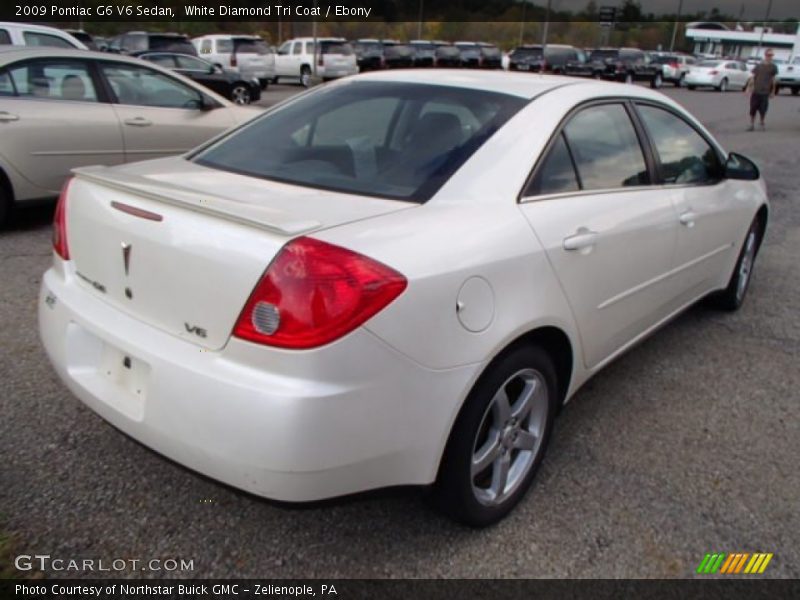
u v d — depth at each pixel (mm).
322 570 2258
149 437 2072
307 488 1902
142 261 2131
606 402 3482
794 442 3188
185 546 2318
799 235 6992
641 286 3148
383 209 2199
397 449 2021
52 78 5824
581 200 2729
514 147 2555
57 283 2508
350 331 1855
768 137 15258
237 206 2043
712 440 3168
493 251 2217
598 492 2734
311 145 2734
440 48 33062
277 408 1825
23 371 3367
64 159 5852
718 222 3930
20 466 2648
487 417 2389
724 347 4230
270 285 1860
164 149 6465
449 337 2053
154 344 2068
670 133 3586
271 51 25141
